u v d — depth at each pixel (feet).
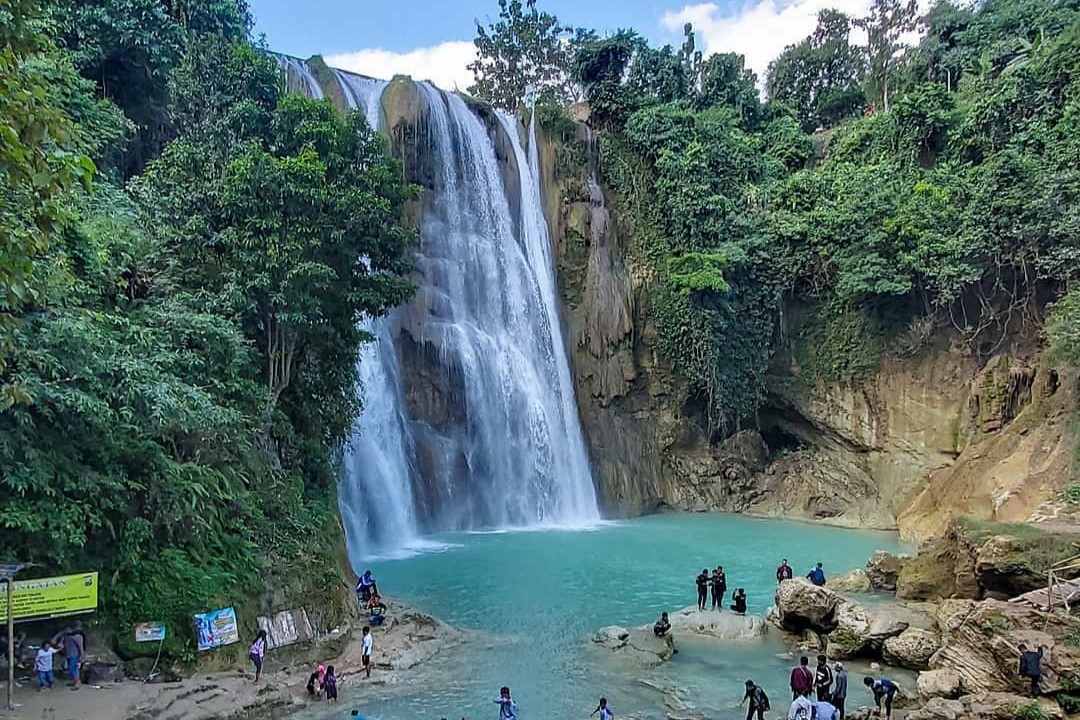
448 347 118.73
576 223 143.54
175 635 50.85
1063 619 52.60
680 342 140.36
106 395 50.67
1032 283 118.62
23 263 28.63
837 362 136.56
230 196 66.64
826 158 172.24
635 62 187.52
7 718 42.06
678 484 140.97
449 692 53.06
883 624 62.75
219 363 63.87
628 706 51.42
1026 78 133.39
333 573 63.77
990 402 116.26
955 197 129.08
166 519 53.52
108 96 94.02
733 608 72.64
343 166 74.74
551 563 93.15
